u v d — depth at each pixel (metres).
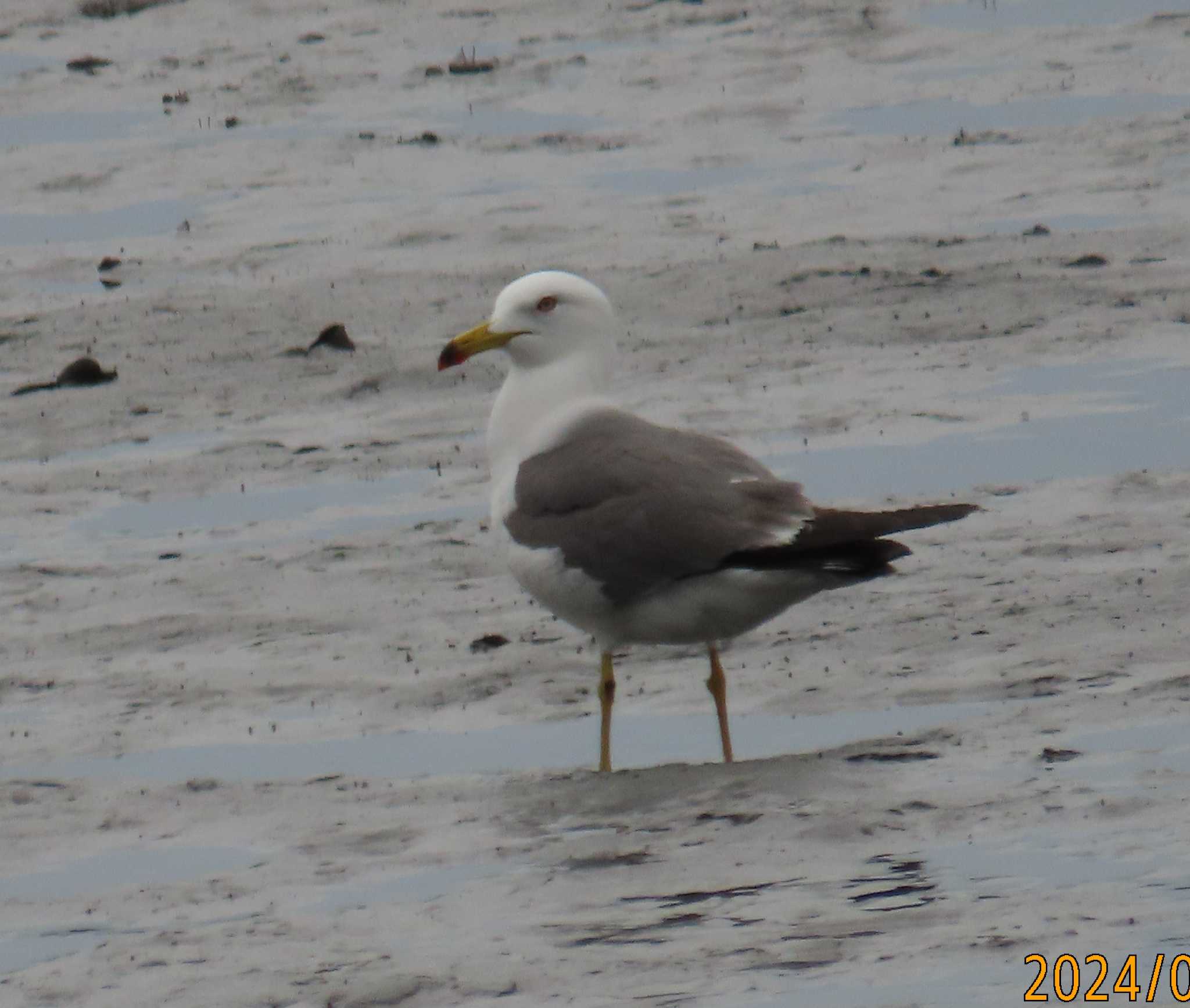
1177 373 17.00
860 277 20.27
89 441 17.31
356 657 12.60
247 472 16.27
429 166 26.38
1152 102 26.77
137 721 11.77
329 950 8.44
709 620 10.64
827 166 25.28
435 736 11.38
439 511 15.12
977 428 16.06
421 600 13.46
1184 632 11.63
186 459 16.64
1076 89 27.72
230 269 22.58
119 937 8.81
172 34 34.47
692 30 32.22
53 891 9.48
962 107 27.41
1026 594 12.57
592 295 12.10
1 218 25.58
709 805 9.67
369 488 15.74
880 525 10.34
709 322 19.38
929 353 18.05
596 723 11.48
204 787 10.68
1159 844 8.70
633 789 10.05
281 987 8.09
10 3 36.56
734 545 10.41
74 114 30.28
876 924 8.16
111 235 24.48
